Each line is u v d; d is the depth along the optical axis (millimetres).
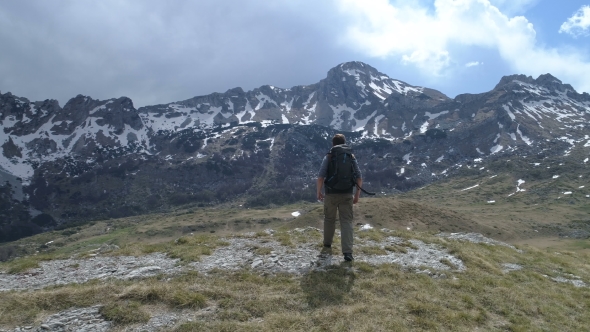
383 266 12312
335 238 16031
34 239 159750
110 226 179625
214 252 13688
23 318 7934
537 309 10570
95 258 13633
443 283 11500
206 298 9172
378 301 9523
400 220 92312
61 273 11836
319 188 12758
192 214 186750
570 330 9492
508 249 19688
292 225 92875
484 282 12188
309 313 8625
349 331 7797
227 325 7727
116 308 8266
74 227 180500
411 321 8586
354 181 12562
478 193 198375
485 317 9492
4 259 131250
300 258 12742
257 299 9188
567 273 16141
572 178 194000
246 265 11984
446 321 8789
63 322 7766
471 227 98812
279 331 7629
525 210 151125
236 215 169875
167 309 8617
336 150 12602
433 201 195000
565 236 109875
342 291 9953
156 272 11414
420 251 15414
